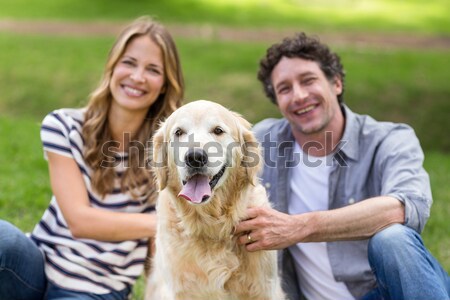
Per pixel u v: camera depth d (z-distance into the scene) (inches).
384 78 816.9
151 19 230.8
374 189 211.0
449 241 314.5
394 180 197.8
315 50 218.8
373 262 180.4
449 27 1273.4
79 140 216.5
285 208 220.2
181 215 191.3
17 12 1290.6
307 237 183.6
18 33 1077.1
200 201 177.5
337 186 213.2
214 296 190.4
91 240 212.1
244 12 1349.7
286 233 182.2
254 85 792.9
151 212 221.1
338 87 230.4
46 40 1021.8
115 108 221.3
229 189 192.1
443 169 517.7
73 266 206.4
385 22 1294.3
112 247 211.5
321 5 1473.9
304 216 183.9
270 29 1186.0
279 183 223.0
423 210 187.9
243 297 192.4
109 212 207.6
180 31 1138.7
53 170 211.9
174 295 193.5
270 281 192.4
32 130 577.9
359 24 1259.8
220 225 189.0
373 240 179.8
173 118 197.3
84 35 1089.4
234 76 829.2
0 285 200.4
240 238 187.9
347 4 1494.8
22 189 372.5
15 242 194.7
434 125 721.0
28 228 309.1
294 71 216.7
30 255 200.5
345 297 207.9
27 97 774.5
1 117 658.2
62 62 889.5
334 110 219.6
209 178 183.0
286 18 1300.4
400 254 171.8
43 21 1209.4
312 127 215.9
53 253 210.5
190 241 191.0
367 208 183.8
